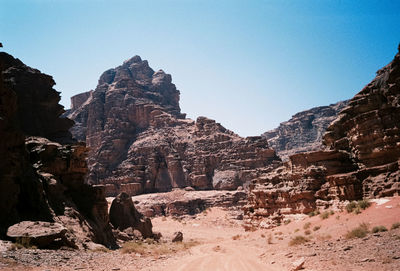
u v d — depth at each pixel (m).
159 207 96.12
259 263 18.92
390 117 32.47
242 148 107.62
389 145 31.67
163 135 126.69
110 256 22.47
